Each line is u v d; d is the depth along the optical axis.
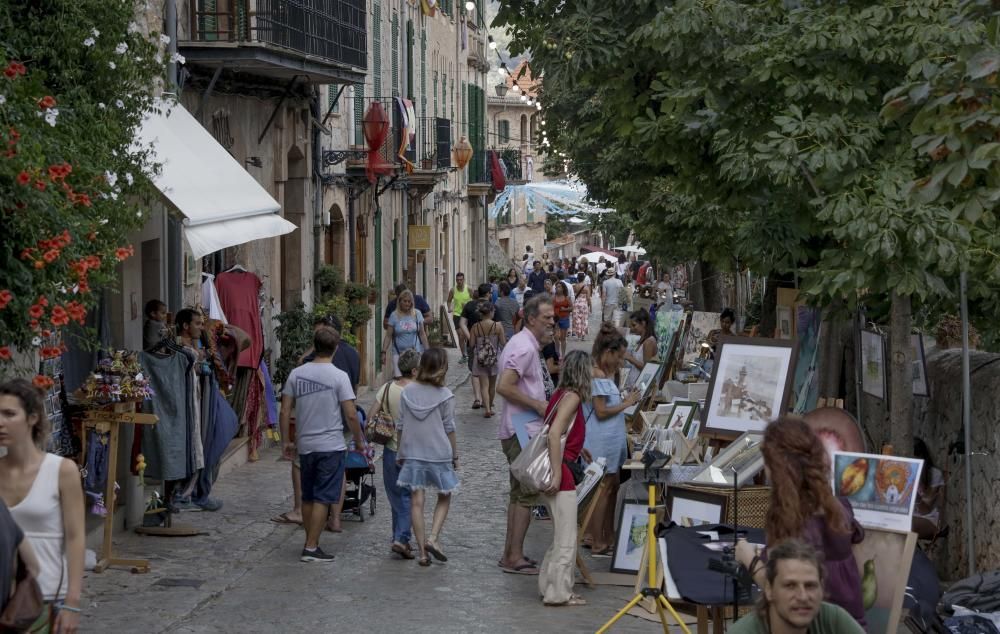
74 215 8.66
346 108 26.22
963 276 9.65
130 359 10.91
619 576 11.23
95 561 10.93
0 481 6.12
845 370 13.20
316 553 11.77
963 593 8.80
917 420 11.76
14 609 5.33
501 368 11.59
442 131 35.72
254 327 17.44
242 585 10.86
